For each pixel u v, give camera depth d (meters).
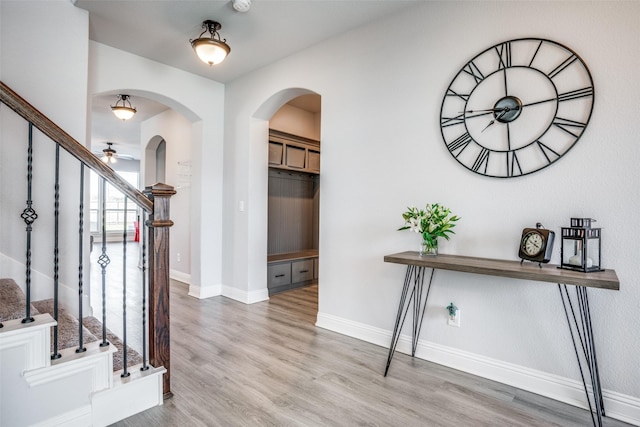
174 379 2.21
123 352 1.88
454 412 1.89
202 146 4.16
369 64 2.89
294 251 5.33
